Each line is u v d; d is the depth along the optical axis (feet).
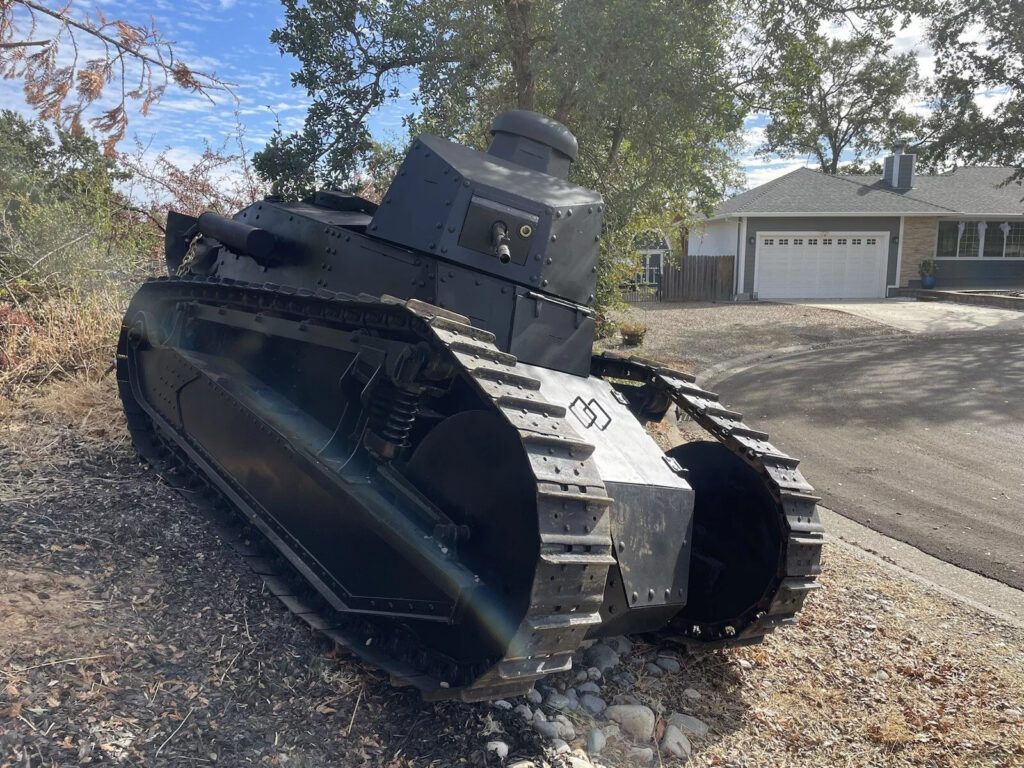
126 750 10.19
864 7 35.40
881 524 27.09
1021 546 25.31
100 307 27.73
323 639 13.70
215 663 12.44
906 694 15.90
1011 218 107.04
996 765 13.70
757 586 15.65
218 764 10.37
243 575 15.19
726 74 34.50
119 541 15.33
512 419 10.94
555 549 10.44
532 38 35.88
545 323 15.78
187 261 22.09
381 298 13.11
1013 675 16.94
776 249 99.71
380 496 13.34
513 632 10.80
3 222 28.89
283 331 15.94
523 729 12.42
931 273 102.94
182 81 15.23
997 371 54.75
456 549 12.07
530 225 15.65
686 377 18.42
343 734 11.59
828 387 49.85
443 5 34.88
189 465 18.57
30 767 9.55
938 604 20.48
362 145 35.40
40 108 14.66
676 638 16.65
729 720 14.37
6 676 10.97
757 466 15.53
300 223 17.80
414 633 12.74
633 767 12.42
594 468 11.43
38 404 22.04
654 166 37.24
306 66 34.42
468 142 38.63
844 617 19.21
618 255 41.68
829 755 13.67
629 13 31.89
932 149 94.94
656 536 13.78
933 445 37.32
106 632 12.45
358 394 14.44
